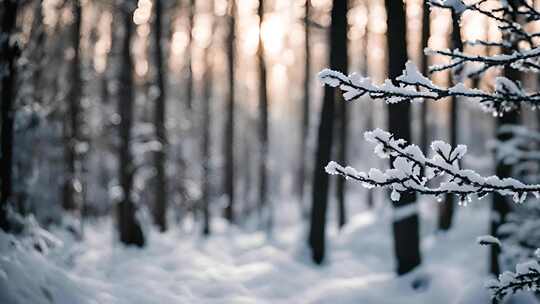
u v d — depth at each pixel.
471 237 12.02
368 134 3.59
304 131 22.20
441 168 3.56
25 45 8.48
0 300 5.67
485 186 3.56
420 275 9.05
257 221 23.38
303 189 23.89
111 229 17.22
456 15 3.84
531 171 8.83
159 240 13.07
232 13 19.70
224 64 26.83
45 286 6.45
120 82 13.27
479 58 3.69
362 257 12.45
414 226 9.55
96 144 17.91
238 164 31.48
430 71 3.85
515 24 3.90
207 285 9.03
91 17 18.73
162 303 7.85
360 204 25.86
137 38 19.27
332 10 11.09
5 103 7.56
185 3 20.36
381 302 8.59
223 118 27.34
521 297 7.34
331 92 11.38
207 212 17.92
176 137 20.70
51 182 12.63
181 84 25.44
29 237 7.87
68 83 14.70
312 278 10.27
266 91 19.80
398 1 9.34
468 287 7.86
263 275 9.85
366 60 20.61
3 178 7.52
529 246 8.11
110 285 7.80
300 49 26.59
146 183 17.02
